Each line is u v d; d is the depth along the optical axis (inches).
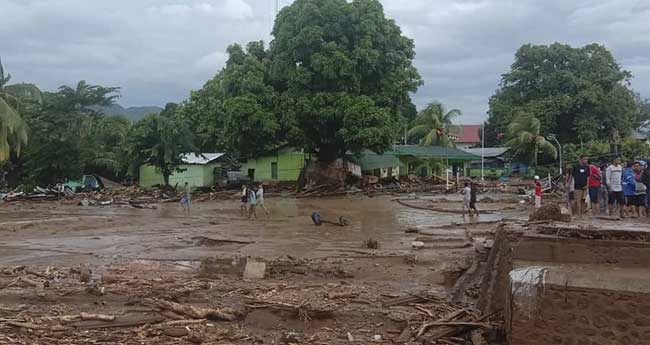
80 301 357.4
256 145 1662.2
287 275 450.6
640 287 215.3
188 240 704.4
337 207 1229.1
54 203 1488.7
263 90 1662.2
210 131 1871.3
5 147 1504.7
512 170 2581.2
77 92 1897.1
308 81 1610.5
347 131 1544.0
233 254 576.1
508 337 240.1
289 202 1376.7
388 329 297.9
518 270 241.9
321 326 305.6
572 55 2667.3
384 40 1676.9
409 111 1873.8
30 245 665.0
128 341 280.8
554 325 223.9
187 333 291.0
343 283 420.2
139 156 1823.3
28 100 1859.0
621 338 215.8
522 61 2770.7
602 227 299.1
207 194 1631.4
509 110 2704.2
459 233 732.0
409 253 564.4
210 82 2161.7
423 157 2251.5
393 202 1366.9
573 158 2290.8
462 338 275.7
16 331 295.4
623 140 2311.8
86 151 1884.8
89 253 601.6
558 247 283.0
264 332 298.2
